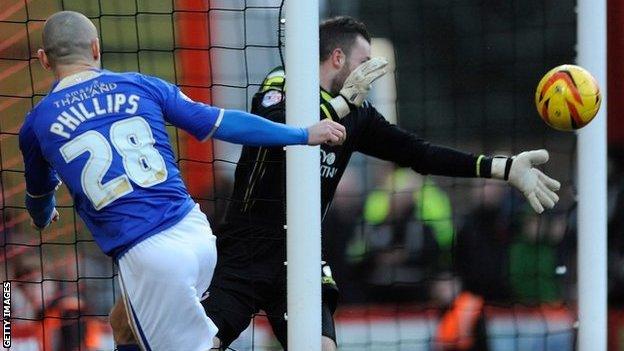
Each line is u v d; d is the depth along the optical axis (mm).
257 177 18406
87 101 15133
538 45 30875
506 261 30328
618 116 29625
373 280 30453
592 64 19938
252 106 18672
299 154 17625
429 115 31500
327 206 19016
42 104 15250
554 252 30203
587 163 20125
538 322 29422
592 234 20203
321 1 30594
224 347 18531
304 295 17750
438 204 30812
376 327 29656
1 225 28047
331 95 18547
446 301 30266
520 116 31469
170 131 28875
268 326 28016
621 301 29297
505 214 30641
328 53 18453
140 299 15023
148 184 15023
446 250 30656
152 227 14922
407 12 31016
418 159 18859
